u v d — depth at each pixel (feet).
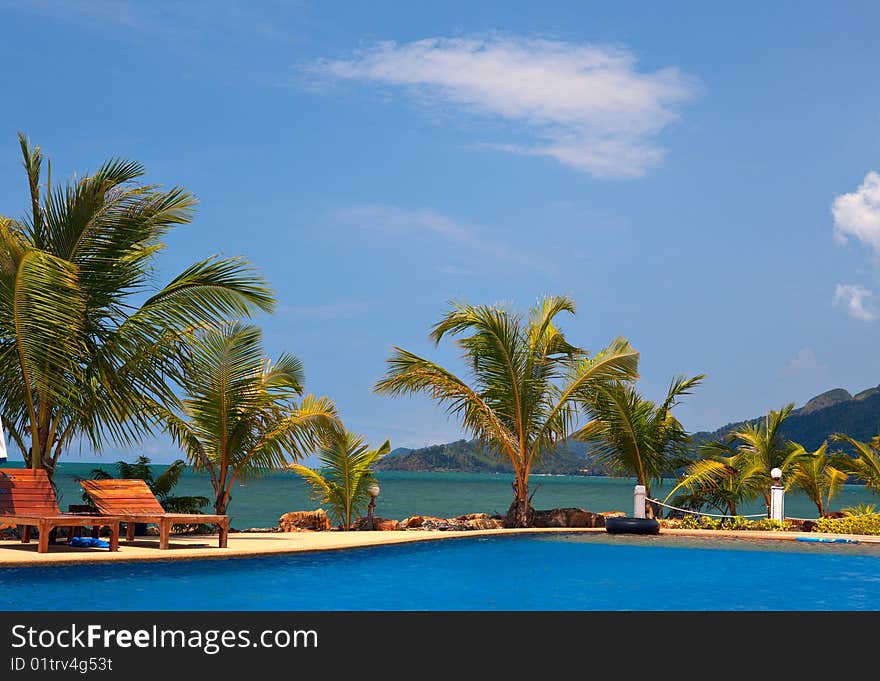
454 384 53.83
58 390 37.45
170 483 49.34
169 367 39.78
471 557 36.94
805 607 25.03
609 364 53.62
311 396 47.24
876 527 51.60
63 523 30.09
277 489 257.55
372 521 53.47
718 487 61.82
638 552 39.86
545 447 54.90
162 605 22.97
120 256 39.27
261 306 40.50
